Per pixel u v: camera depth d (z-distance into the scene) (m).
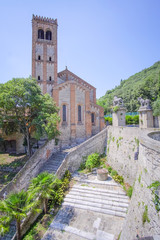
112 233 11.42
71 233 11.76
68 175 19.88
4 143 30.78
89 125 32.28
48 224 12.93
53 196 15.88
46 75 32.12
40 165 21.33
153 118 30.05
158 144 6.82
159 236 5.59
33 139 30.05
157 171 6.84
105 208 14.14
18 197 11.93
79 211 14.21
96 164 23.09
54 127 21.12
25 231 12.33
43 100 22.67
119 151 20.62
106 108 76.62
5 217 10.59
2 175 20.64
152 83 62.59
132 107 64.38
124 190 16.45
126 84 106.75
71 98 30.11
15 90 19.50
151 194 7.02
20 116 22.81
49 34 33.91
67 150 27.02
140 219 7.65
